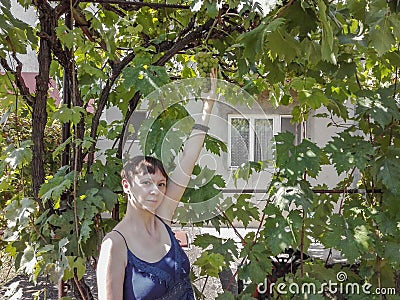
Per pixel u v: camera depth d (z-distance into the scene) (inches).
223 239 98.0
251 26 91.3
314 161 91.0
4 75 95.1
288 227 94.3
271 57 86.7
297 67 98.8
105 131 106.8
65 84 94.7
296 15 77.8
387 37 84.1
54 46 90.4
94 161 93.6
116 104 105.0
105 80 95.3
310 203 91.7
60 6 90.4
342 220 95.3
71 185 89.3
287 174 90.7
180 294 72.7
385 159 96.1
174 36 108.0
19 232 92.4
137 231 71.9
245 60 90.6
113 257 69.5
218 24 92.3
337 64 96.5
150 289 69.6
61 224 87.7
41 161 91.1
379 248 95.3
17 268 93.8
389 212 97.3
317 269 99.1
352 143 95.6
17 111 103.8
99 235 90.7
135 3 92.5
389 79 116.0
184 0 100.3
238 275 94.5
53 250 86.4
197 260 94.9
